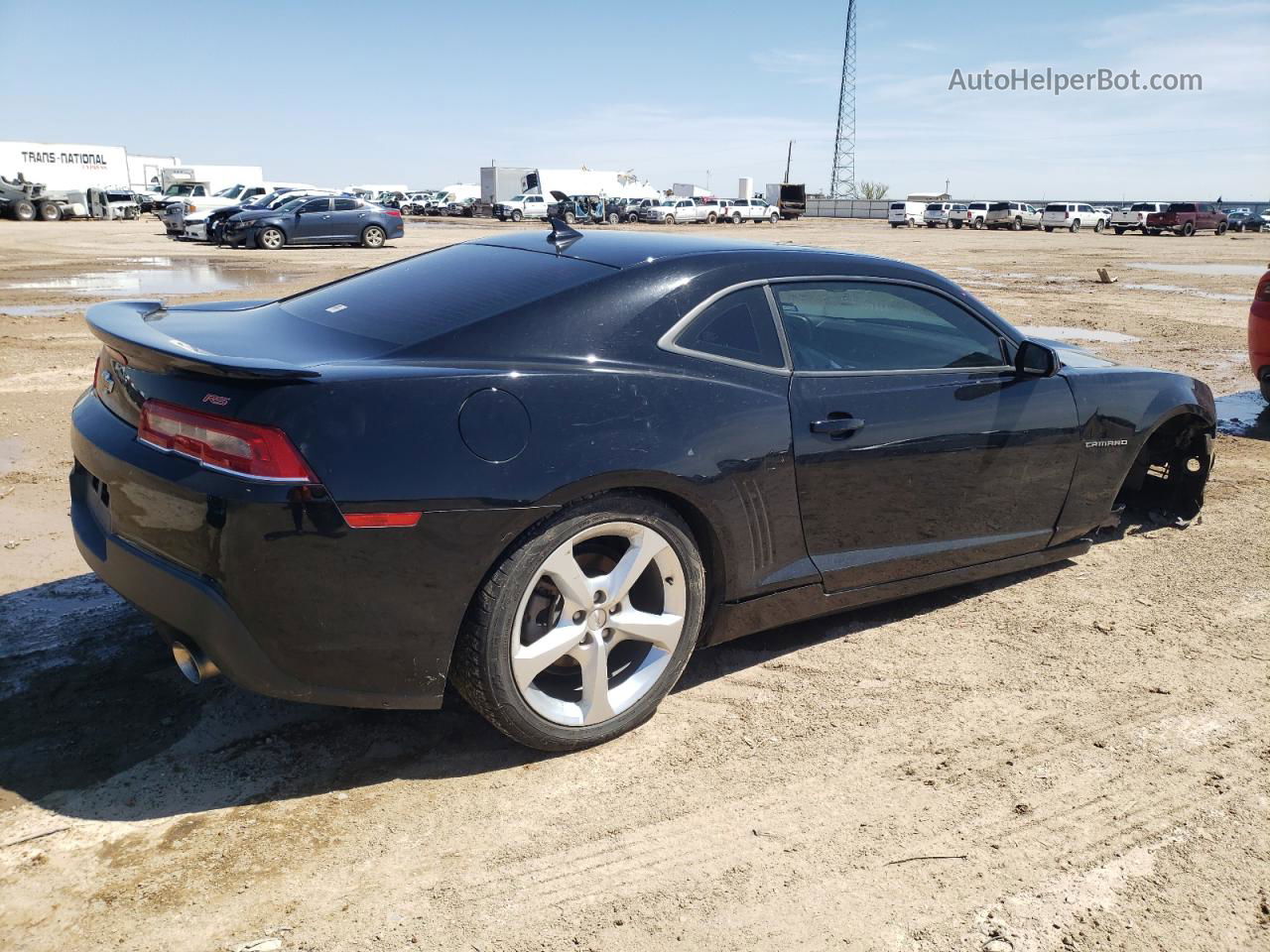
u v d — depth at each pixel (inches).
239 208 1074.7
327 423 91.1
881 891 89.8
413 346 103.2
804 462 119.4
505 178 2271.2
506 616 99.0
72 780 101.5
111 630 134.6
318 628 93.1
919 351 137.3
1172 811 102.7
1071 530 157.9
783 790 104.5
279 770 105.0
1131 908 88.4
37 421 247.9
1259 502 208.2
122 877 88.0
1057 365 142.8
